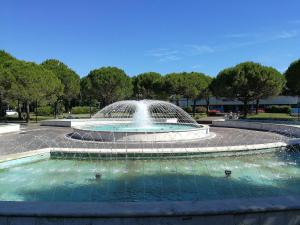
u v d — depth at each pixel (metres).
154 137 12.53
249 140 13.24
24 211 3.20
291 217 3.29
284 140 12.24
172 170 8.35
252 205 3.32
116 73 34.81
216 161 9.42
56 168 8.63
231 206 3.29
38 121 27.22
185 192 6.48
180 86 34.19
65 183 7.14
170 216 3.16
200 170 8.35
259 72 26.89
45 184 7.07
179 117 26.67
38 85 23.39
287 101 46.38
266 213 3.27
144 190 6.60
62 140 13.34
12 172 8.19
